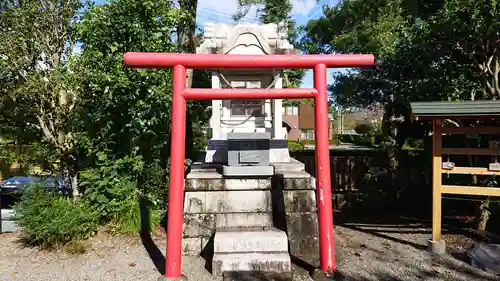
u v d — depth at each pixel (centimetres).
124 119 683
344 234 636
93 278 453
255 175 557
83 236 571
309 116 3312
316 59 466
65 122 679
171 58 453
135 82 637
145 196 655
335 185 946
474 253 505
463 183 735
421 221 719
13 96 627
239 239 481
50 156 667
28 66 649
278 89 468
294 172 598
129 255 529
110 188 618
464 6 556
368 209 824
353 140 2553
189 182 555
